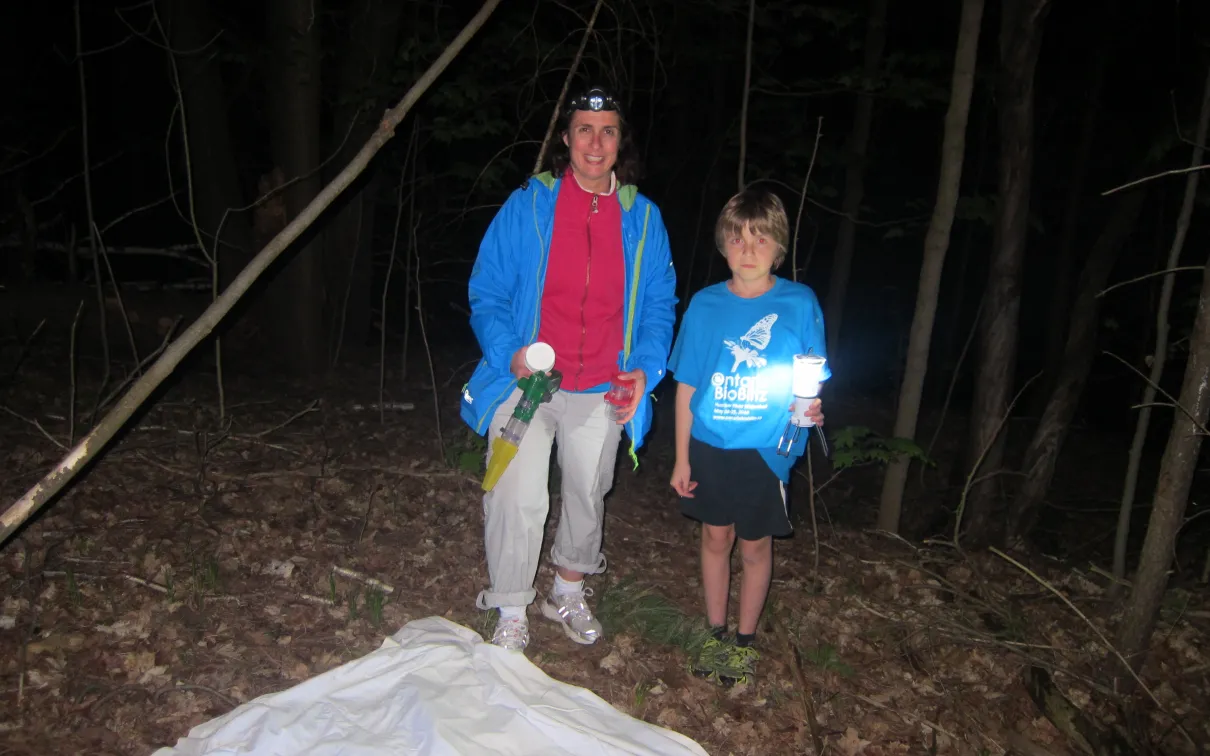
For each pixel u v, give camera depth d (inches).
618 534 201.2
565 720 120.6
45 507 170.6
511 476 128.8
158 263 469.4
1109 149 368.8
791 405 130.5
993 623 172.7
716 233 132.2
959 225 456.1
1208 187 249.3
